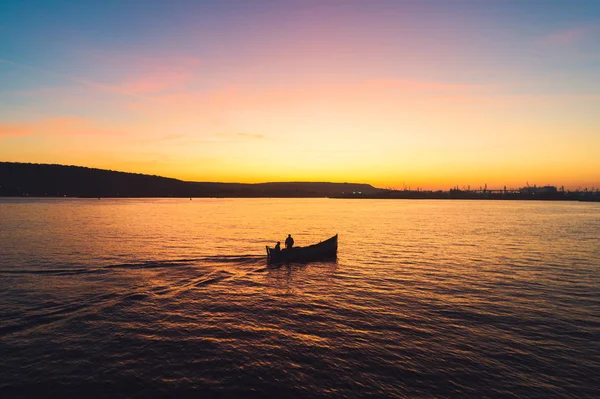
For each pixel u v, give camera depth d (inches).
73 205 6471.5
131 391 503.5
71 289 960.9
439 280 1112.8
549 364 580.4
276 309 836.6
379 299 916.0
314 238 2183.8
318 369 564.1
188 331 704.4
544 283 1072.8
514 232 2497.5
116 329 707.4
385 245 1881.2
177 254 1502.2
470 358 598.9
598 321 761.6
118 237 2039.9
